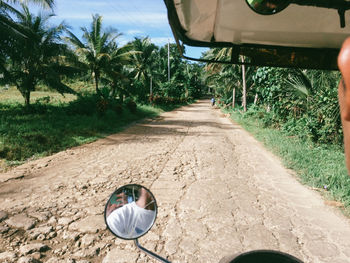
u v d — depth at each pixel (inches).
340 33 52.7
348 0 42.1
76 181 200.8
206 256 111.4
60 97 1105.4
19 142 302.5
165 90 1587.1
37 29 631.2
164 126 580.7
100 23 851.4
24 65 642.2
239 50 59.3
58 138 354.6
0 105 692.1
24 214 144.0
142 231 47.9
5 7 514.3
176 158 278.8
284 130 426.9
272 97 482.6
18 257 106.6
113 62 897.5
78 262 105.5
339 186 184.4
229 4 44.0
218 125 605.9
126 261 107.1
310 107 395.2
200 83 3284.9
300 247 117.3
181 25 51.6
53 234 124.5
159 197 172.6
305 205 161.0
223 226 135.4
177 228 133.5
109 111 684.1
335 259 108.9
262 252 46.0
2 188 183.3
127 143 365.4
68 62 719.1
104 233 126.9
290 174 224.4
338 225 136.8
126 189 48.7
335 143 319.0
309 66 60.2
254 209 155.2
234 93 1135.6
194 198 171.0
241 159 277.0
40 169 233.0
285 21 49.3
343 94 18.6
